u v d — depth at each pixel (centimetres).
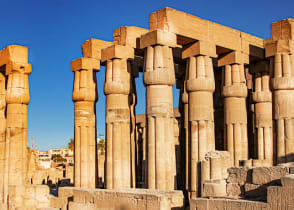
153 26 2069
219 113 2862
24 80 2650
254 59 2525
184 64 2773
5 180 2592
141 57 2783
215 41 2227
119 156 2162
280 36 2164
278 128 2088
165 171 1950
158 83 1973
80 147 2453
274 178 1199
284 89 2091
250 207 1154
